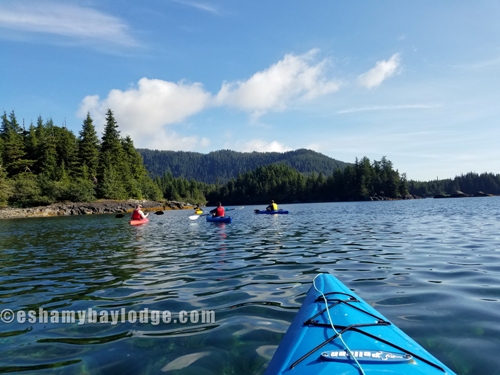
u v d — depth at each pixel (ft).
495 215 70.59
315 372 8.07
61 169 178.70
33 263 29.60
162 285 20.34
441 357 10.91
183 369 10.59
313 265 24.67
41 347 12.45
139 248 36.24
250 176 463.83
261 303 16.42
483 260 25.14
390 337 9.82
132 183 207.00
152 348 12.07
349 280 20.20
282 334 12.83
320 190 372.17
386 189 334.24
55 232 61.16
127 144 233.96
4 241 48.73
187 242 39.70
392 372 7.95
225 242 38.65
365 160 351.05
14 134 192.34
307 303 13.21
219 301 16.96
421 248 31.01
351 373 7.89
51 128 220.84
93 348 12.25
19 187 153.79
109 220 96.63
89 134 193.57
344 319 11.01
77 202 165.17
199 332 13.26
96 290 19.79
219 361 11.00
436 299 16.31
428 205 147.43
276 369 8.66
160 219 92.68
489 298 16.33
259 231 49.98
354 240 37.50
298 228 53.36
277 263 25.79
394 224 56.65
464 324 13.28
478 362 10.51
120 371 10.62
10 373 10.65
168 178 415.85
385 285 18.95
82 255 32.94
